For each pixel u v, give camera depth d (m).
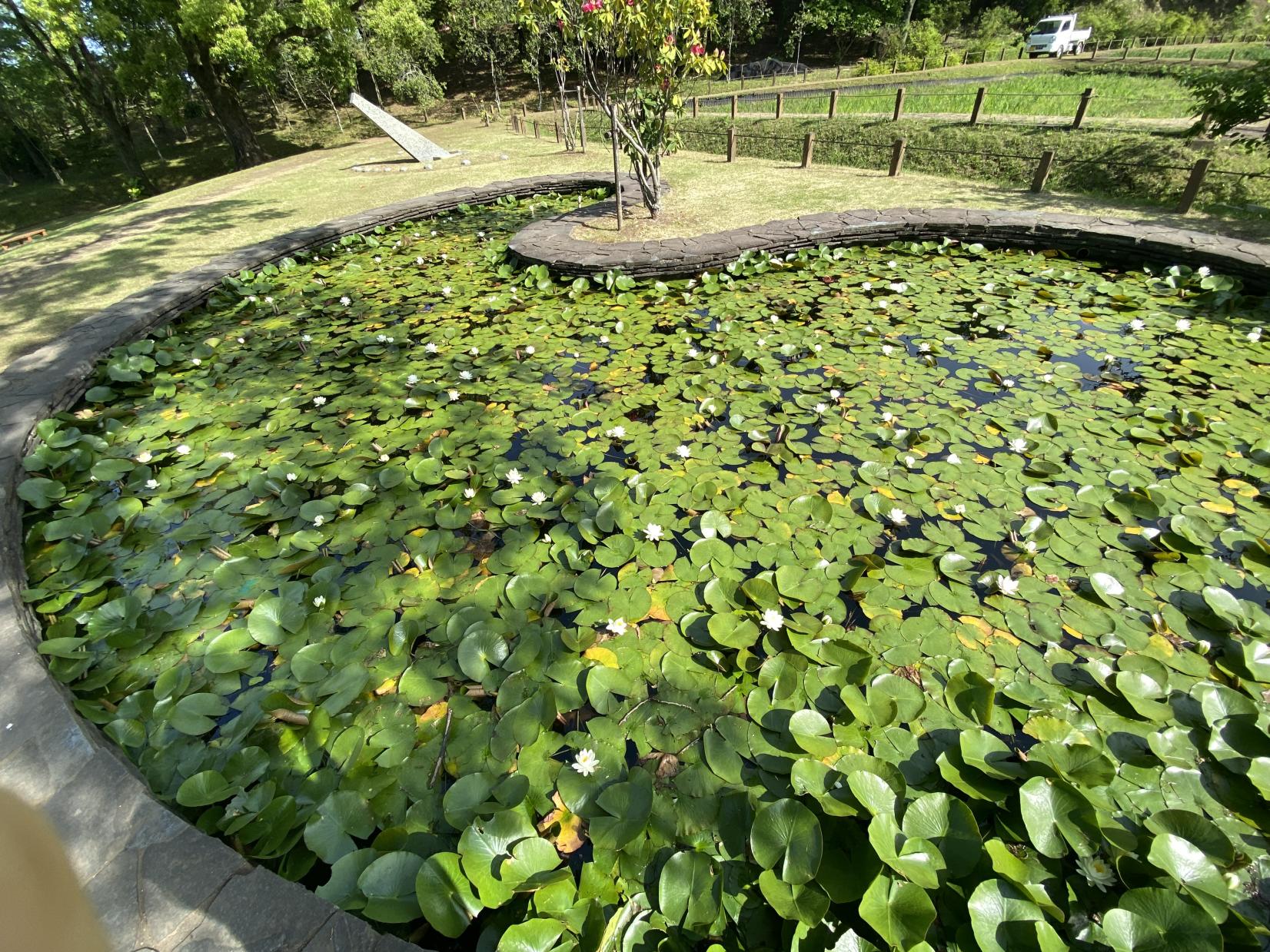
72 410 3.27
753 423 2.74
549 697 1.58
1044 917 1.12
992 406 2.78
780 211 5.50
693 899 1.19
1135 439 2.48
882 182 6.32
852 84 15.27
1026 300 3.80
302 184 8.72
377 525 2.28
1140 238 4.10
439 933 1.22
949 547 2.04
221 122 14.84
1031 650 1.69
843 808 1.26
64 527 2.30
